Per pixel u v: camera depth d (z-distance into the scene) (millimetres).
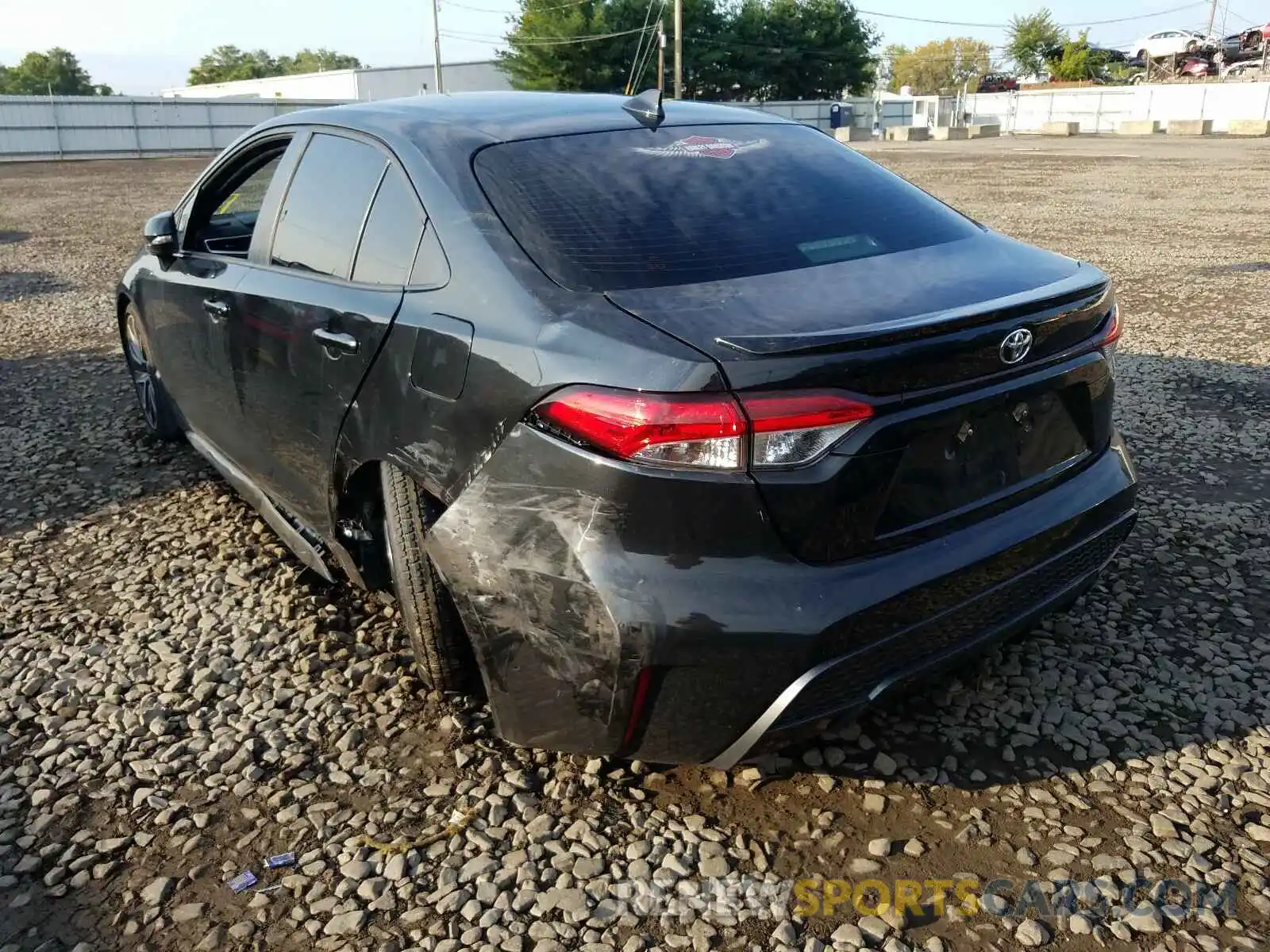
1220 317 7879
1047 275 2576
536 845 2416
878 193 3002
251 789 2641
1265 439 5117
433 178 2766
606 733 2236
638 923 2188
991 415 2359
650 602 2090
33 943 2174
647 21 60062
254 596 3660
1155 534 4031
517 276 2438
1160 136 41062
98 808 2592
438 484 2510
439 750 2777
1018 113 56531
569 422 2158
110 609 3604
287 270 3320
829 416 2059
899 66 88625
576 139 2930
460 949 2129
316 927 2199
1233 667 3098
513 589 2266
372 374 2748
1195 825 2449
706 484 2055
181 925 2217
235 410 3742
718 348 2078
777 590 2104
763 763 2676
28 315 8867
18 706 3031
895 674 2295
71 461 5094
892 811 2510
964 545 2324
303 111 3676
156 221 4102
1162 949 2100
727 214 2693
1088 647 3217
